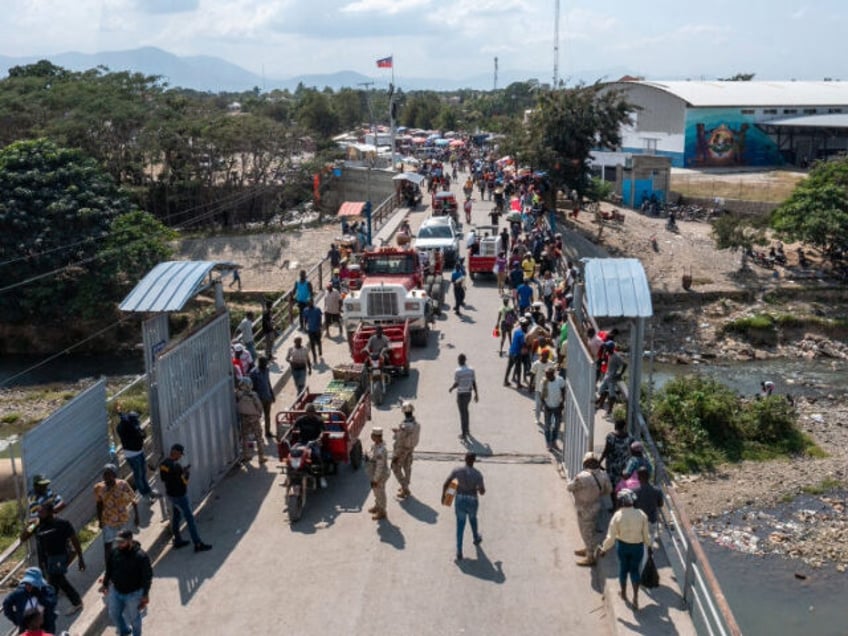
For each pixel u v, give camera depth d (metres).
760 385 36.66
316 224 66.69
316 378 21.12
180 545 12.87
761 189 69.81
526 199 46.22
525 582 11.81
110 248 45.09
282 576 12.07
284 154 75.56
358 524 13.64
